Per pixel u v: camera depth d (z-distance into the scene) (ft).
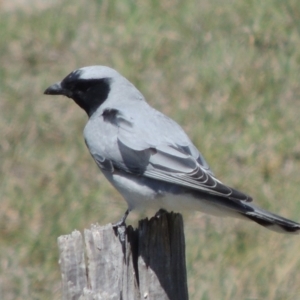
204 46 57.82
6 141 50.98
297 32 57.98
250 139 49.37
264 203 44.68
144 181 27.32
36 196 46.52
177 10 61.62
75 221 44.32
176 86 54.54
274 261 39.78
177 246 23.26
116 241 23.06
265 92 53.31
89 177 47.62
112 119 28.81
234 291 38.55
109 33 60.49
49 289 40.57
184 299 23.36
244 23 59.21
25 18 63.16
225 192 24.88
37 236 43.52
